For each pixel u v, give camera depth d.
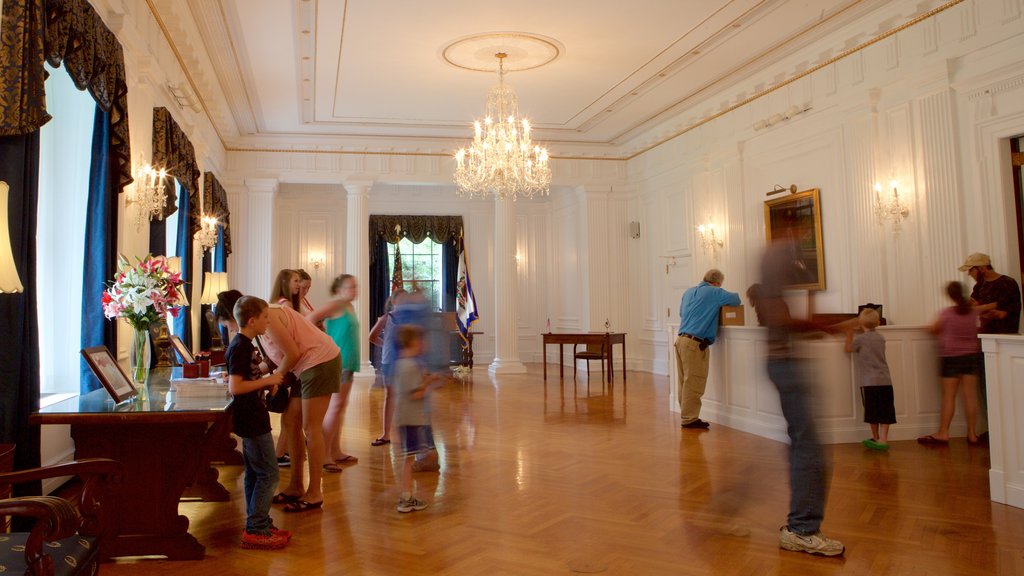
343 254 14.22
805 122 8.20
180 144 6.94
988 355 4.01
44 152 4.87
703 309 6.57
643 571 2.99
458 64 8.57
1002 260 5.90
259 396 3.43
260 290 11.45
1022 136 5.89
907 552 3.15
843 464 4.91
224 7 6.79
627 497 4.16
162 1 5.72
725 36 7.76
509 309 12.50
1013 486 3.85
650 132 11.92
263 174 11.61
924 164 6.58
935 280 6.47
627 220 12.95
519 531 3.55
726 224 9.73
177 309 4.30
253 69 8.55
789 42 7.89
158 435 3.26
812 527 3.21
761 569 2.99
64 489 4.48
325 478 4.72
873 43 7.21
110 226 4.81
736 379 6.57
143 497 3.24
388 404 5.92
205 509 4.13
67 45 3.79
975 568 2.94
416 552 3.26
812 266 8.03
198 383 3.62
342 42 7.82
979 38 6.07
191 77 7.46
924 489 4.21
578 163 12.81
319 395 4.02
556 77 9.10
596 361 13.12
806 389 3.28
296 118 10.72
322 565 3.11
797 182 8.35
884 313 7.04
